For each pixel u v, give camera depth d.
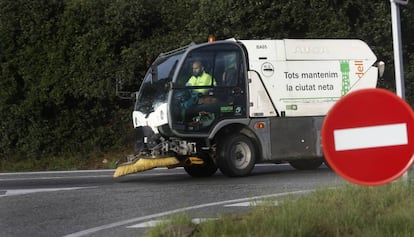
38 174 22.61
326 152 5.79
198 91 17.44
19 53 30.19
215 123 17.53
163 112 17.20
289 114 18.39
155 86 18.05
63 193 15.62
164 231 9.00
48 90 29.55
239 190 14.84
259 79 18.12
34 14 30.30
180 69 17.28
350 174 5.76
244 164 17.86
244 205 12.41
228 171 17.66
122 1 30.02
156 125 17.55
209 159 18.50
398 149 5.72
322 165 22.17
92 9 30.17
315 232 8.42
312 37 28.09
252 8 28.00
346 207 9.65
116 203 13.63
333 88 19.05
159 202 13.48
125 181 18.42
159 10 30.95
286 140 18.22
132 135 30.50
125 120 30.56
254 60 18.12
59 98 29.39
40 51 30.09
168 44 29.19
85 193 15.45
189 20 30.91
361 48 19.62
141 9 29.92
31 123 29.89
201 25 28.81
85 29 30.14
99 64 29.50
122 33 29.77
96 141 30.05
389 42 29.00
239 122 17.75
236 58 17.94
